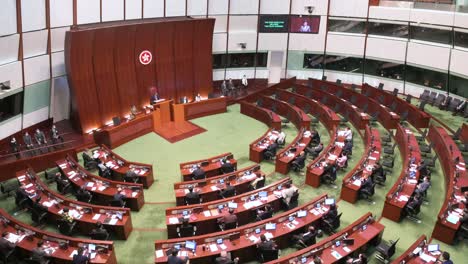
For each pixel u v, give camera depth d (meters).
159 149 23.05
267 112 26.30
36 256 12.98
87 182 17.86
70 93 23.28
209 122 26.80
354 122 25.94
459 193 16.80
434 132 22.62
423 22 28.28
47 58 22.75
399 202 16.47
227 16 30.64
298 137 22.20
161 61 26.89
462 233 15.33
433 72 28.92
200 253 13.43
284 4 31.23
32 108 22.91
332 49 32.25
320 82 31.39
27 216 16.88
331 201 15.84
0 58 20.28
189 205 15.64
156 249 13.54
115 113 25.38
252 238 14.15
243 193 17.81
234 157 22.33
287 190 16.89
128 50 24.98
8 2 19.80
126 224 15.37
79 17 23.39
